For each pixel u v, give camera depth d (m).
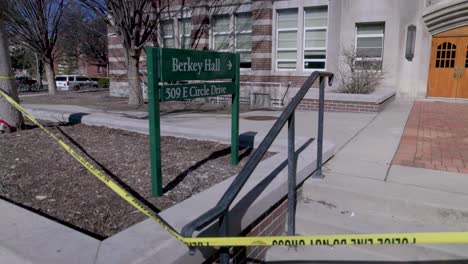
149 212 2.30
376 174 4.21
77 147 4.96
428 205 3.37
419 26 12.17
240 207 2.86
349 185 3.84
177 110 11.79
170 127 5.90
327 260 3.23
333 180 4.00
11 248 2.14
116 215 2.87
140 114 10.66
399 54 12.42
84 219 2.78
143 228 2.45
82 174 3.83
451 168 4.44
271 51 14.81
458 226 3.28
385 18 12.38
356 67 11.96
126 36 13.60
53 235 2.31
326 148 4.75
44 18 20.66
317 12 13.90
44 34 20.97
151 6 14.80
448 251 3.01
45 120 7.17
